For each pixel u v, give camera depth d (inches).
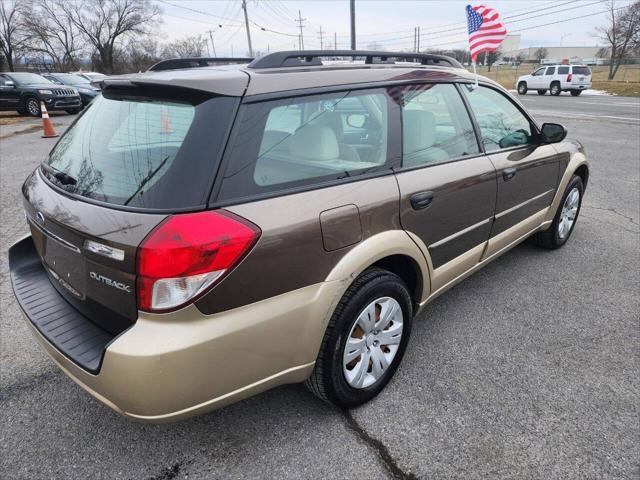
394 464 84.8
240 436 91.1
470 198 116.2
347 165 90.0
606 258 174.1
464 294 147.7
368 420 95.1
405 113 103.1
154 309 67.7
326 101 87.7
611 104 852.6
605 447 88.2
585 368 111.3
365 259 87.2
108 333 78.1
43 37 2118.6
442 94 115.0
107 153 82.2
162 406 69.8
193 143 71.4
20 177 289.6
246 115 75.7
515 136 141.1
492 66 2623.0
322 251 81.0
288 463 85.0
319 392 91.7
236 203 72.4
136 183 73.1
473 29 186.7
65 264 83.4
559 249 183.0
